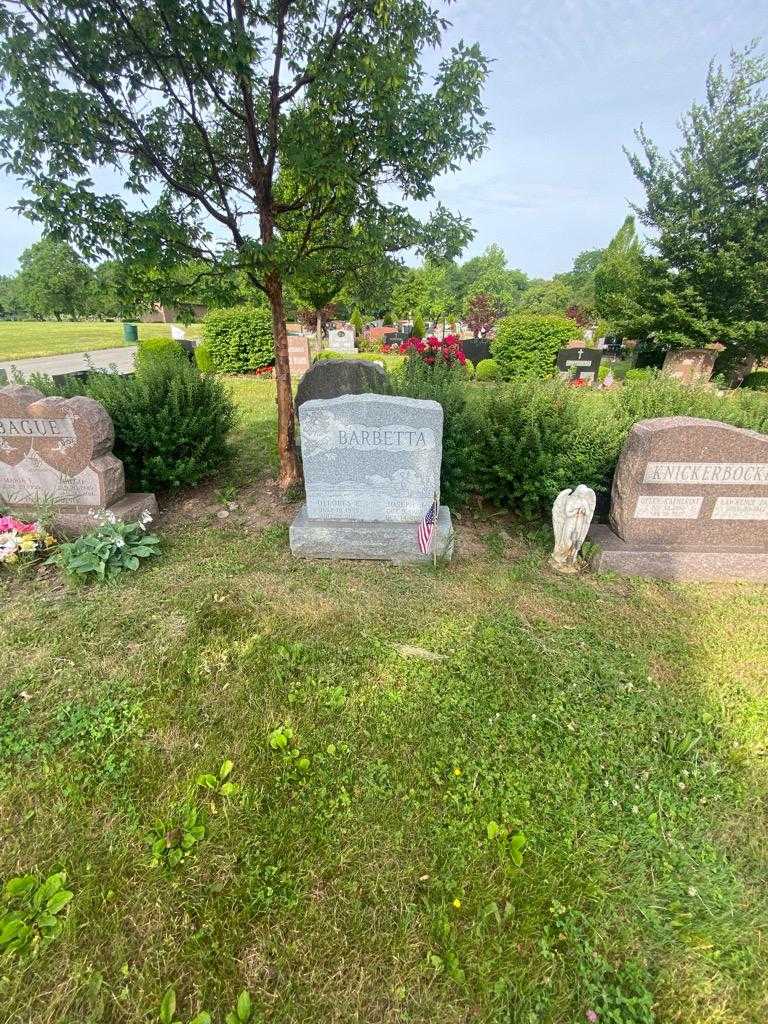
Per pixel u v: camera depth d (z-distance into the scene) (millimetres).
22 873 2027
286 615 3670
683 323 17219
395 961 1781
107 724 2703
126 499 5219
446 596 3969
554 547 4648
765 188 16266
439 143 4430
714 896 1994
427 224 4758
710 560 4289
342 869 2059
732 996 1723
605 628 3625
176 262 4621
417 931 1863
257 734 2668
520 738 2668
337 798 2336
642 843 2170
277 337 5426
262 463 6781
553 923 1899
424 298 46094
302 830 2195
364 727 2721
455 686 3012
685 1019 1671
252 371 15523
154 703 2852
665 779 2463
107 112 4078
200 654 3250
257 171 4664
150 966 1759
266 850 2121
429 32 4160
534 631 3572
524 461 5070
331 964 1772
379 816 2258
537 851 2125
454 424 5219
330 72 3953
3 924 1835
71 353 24422
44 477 4840
